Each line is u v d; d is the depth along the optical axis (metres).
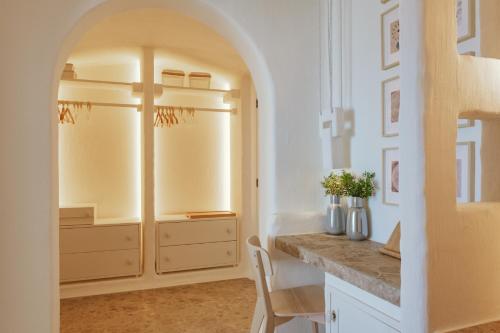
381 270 1.36
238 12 2.04
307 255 1.70
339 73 2.14
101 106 3.86
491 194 1.20
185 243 3.73
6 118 1.61
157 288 3.61
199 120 4.24
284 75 2.14
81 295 3.38
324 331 2.09
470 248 0.96
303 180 2.18
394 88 1.73
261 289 1.71
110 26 3.01
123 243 3.50
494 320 0.99
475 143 1.31
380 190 1.84
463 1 1.36
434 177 0.91
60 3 1.69
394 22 1.72
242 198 3.94
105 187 3.86
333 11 2.18
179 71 3.94
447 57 0.92
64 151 3.73
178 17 2.86
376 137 1.85
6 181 1.60
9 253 1.61
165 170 4.09
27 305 1.63
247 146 3.96
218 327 2.73
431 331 0.91
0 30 1.60
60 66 1.79
